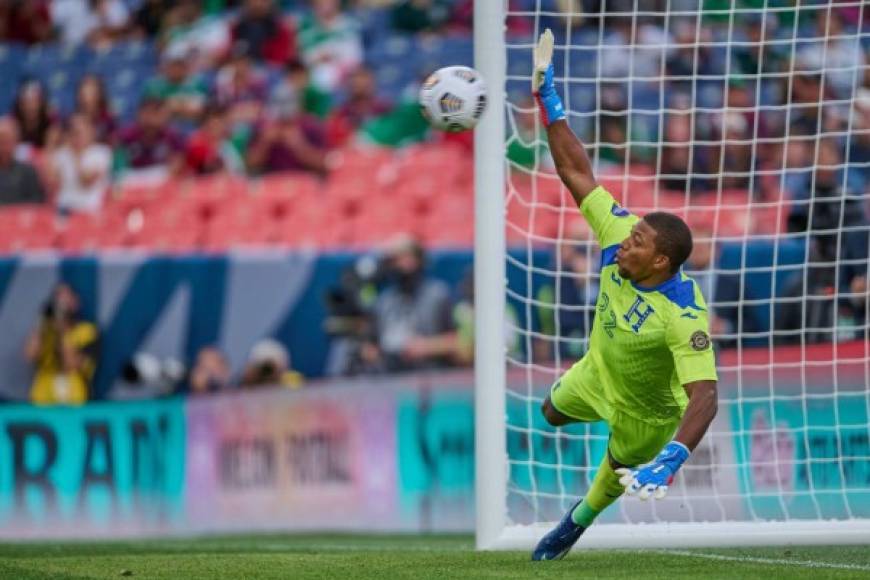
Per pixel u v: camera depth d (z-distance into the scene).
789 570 16.67
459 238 45.44
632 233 15.88
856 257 29.88
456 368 37.94
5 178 46.81
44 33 53.12
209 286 38.91
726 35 41.22
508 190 26.88
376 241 45.44
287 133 47.41
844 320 29.38
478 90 18.66
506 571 16.66
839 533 21.11
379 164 47.25
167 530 34.69
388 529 34.09
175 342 38.75
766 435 28.22
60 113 50.44
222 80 49.91
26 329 38.81
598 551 20.34
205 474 34.78
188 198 46.72
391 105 49.72
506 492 21.78
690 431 15.09
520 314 34.84
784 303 31.95
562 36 42.50
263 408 34.81
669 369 16.47
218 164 47.84
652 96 41.81
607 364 16.92
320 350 38.53
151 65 51.59
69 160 47.69
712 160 39.25
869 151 35.59
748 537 20.97
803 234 25.66
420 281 38.53
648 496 14.55
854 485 26.64
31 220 46.31
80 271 38.91
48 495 34.91
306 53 51.16
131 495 34.78
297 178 47.03
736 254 33.69
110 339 38.75
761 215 37.34
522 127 40.44
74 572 16.91
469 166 47.06
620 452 17.58
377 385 34.50
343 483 34.41
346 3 52.34
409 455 34.25
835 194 35.47
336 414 34.56
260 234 45.78
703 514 27.72
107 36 52.91
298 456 34.66
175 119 48.97
